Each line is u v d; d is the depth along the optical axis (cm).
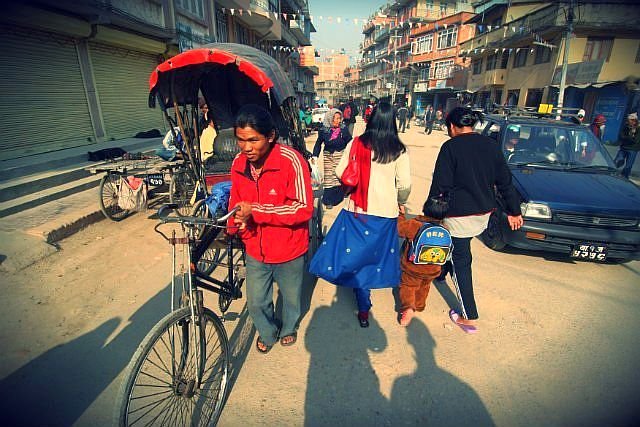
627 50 1670
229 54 296
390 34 4841
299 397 221
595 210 369
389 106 244
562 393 227
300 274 242
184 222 182
